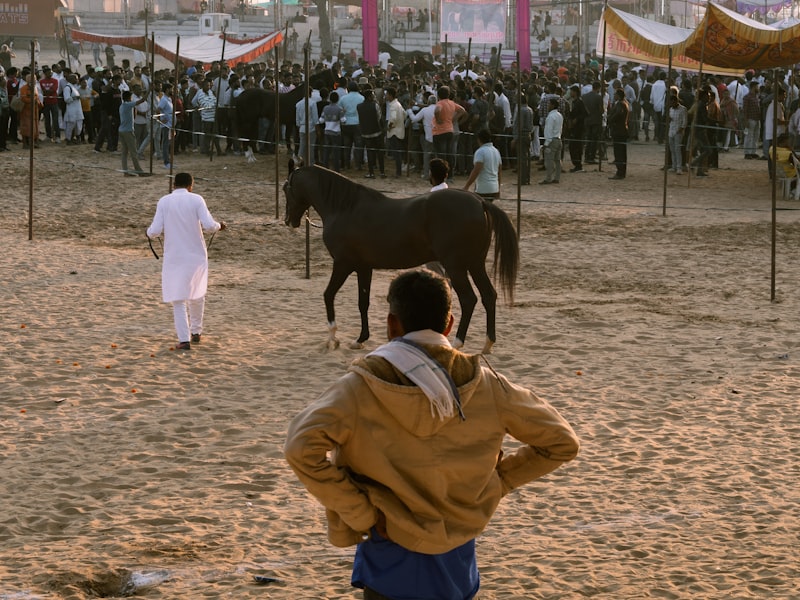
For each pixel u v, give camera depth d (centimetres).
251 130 2747
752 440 830
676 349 1116
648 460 787
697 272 1549
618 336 1173
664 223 2002
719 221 2022
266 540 641
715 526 655
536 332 1189
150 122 2606
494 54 3947
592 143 2848
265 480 750
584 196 2369
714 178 2661
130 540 638
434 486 366
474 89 2595
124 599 555
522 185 2525
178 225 1092
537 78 3375
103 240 1798
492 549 621
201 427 863
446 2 3741
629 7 5894
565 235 1880
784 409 909
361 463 364
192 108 2905
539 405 383
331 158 2569
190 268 1094
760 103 2986
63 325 1209
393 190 2358
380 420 363
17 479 746
